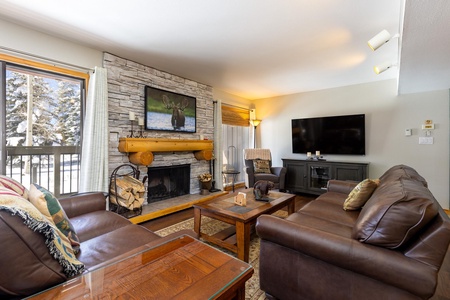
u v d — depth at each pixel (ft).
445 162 11.82
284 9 6.61
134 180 10.05
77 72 8.92
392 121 13.24
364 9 6.58
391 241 3.59
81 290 2.77
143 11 6.74
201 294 2.74
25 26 7.60
